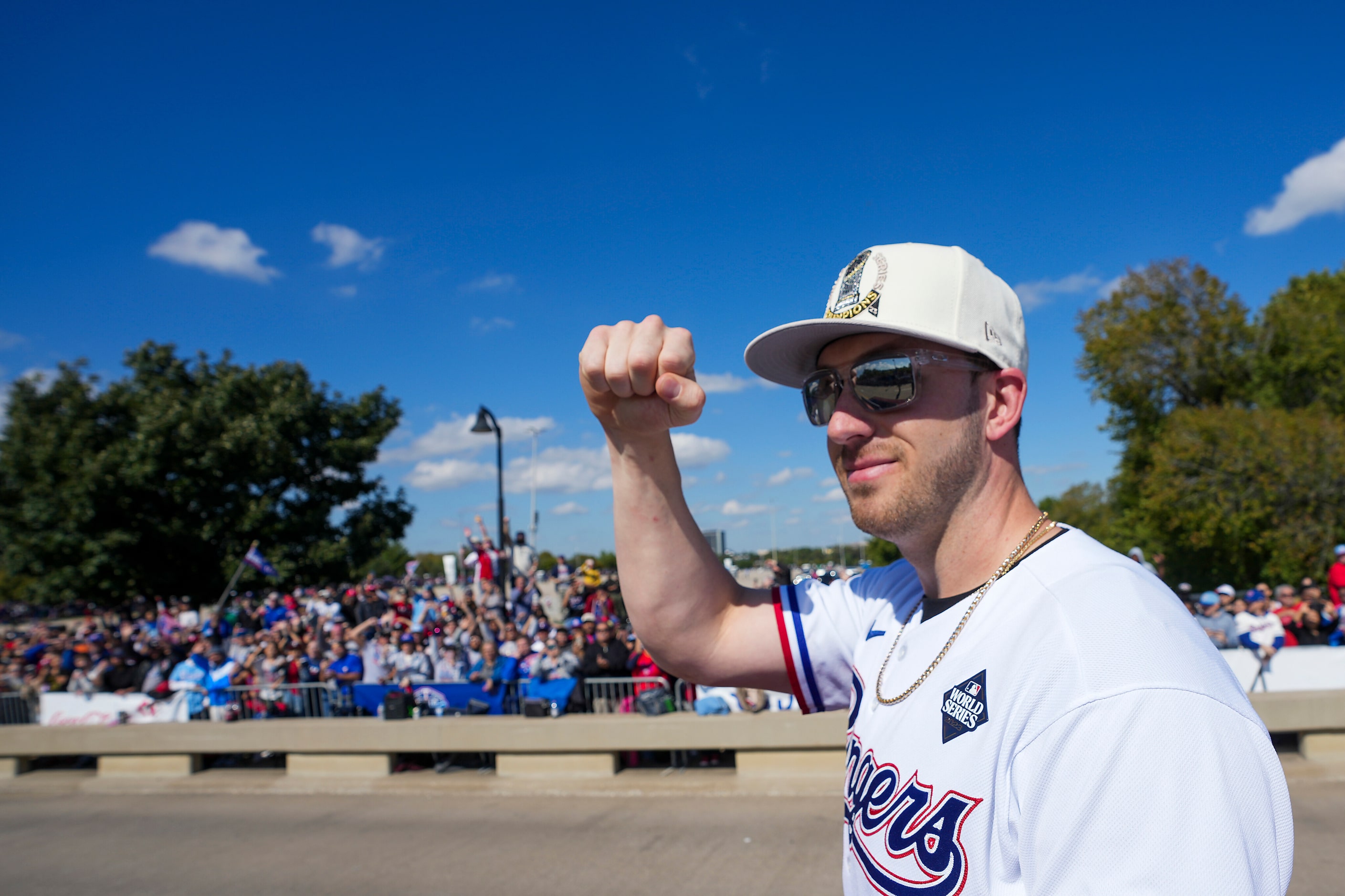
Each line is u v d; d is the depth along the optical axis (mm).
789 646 1486
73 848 7637
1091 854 766
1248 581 24062
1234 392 29250
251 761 10461
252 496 27625
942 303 1160
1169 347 29781
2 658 14961
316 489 29469
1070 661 868
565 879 6105
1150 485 25188
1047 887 802
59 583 24594
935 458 1170
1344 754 7461
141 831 8039
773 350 1379
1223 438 23672
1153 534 25922
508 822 7547
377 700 10094
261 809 8539
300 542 28094
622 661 9398
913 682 1115
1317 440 22438
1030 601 1001
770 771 8211
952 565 1187
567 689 9375
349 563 28797
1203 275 29906
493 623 11984
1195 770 745
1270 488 22203
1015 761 884
